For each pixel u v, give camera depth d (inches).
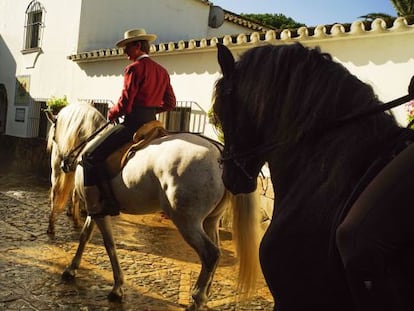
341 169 65.9
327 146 69.2
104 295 166.6
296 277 67.2
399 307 54.7
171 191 141.6
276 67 75.2
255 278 126.4
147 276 191.6
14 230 252.8
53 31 477.7
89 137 184.4
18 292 162.6
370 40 225.9
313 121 70.4
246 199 128.4
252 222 128.1
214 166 143.1
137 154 154.1
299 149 73.4
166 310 156.6
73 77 446.9
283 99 74.7
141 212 158.1
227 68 82.0
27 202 338.0
